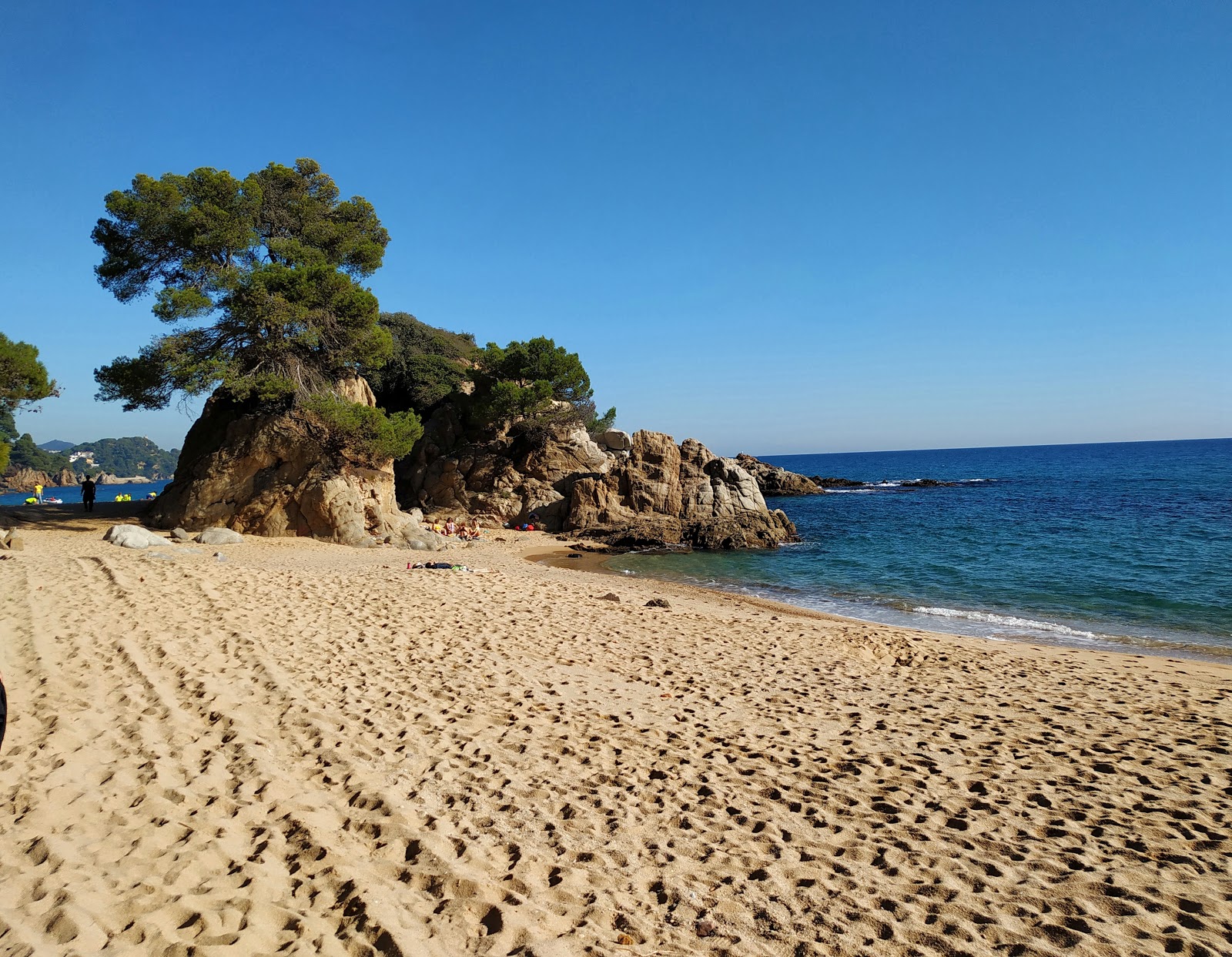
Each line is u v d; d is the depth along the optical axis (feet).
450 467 132.77
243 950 11.88
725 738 24.99
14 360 67.05
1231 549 95.35
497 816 18.12
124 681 25.17
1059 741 25.99
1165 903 15.16
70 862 14.19
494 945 12.68
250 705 24.16
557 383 140.26
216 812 16.83
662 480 125.90
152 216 81.56
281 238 96.43
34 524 81.10
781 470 239.09
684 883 15.57
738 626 45.21
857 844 17.70
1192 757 24.40
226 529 83.56
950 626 58.39
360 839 16.34
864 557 100.99
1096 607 65.36
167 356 79.77
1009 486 254.06
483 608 44.45
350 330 93.15
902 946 13.51
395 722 24.12
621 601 53.11
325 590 45.39
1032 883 15.98
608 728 25.27
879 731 26.32
